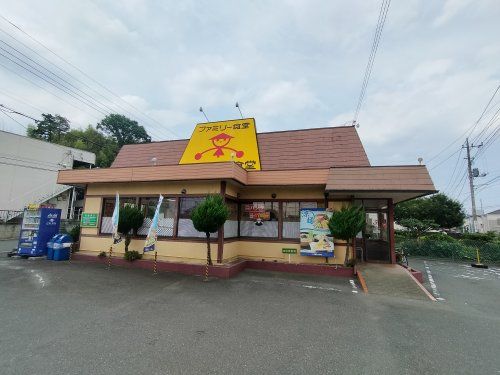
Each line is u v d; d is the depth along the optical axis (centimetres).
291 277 904
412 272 944
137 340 423
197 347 407
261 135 1413
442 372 356
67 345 399
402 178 920
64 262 1022
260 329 481
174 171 984
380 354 400
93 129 4466
